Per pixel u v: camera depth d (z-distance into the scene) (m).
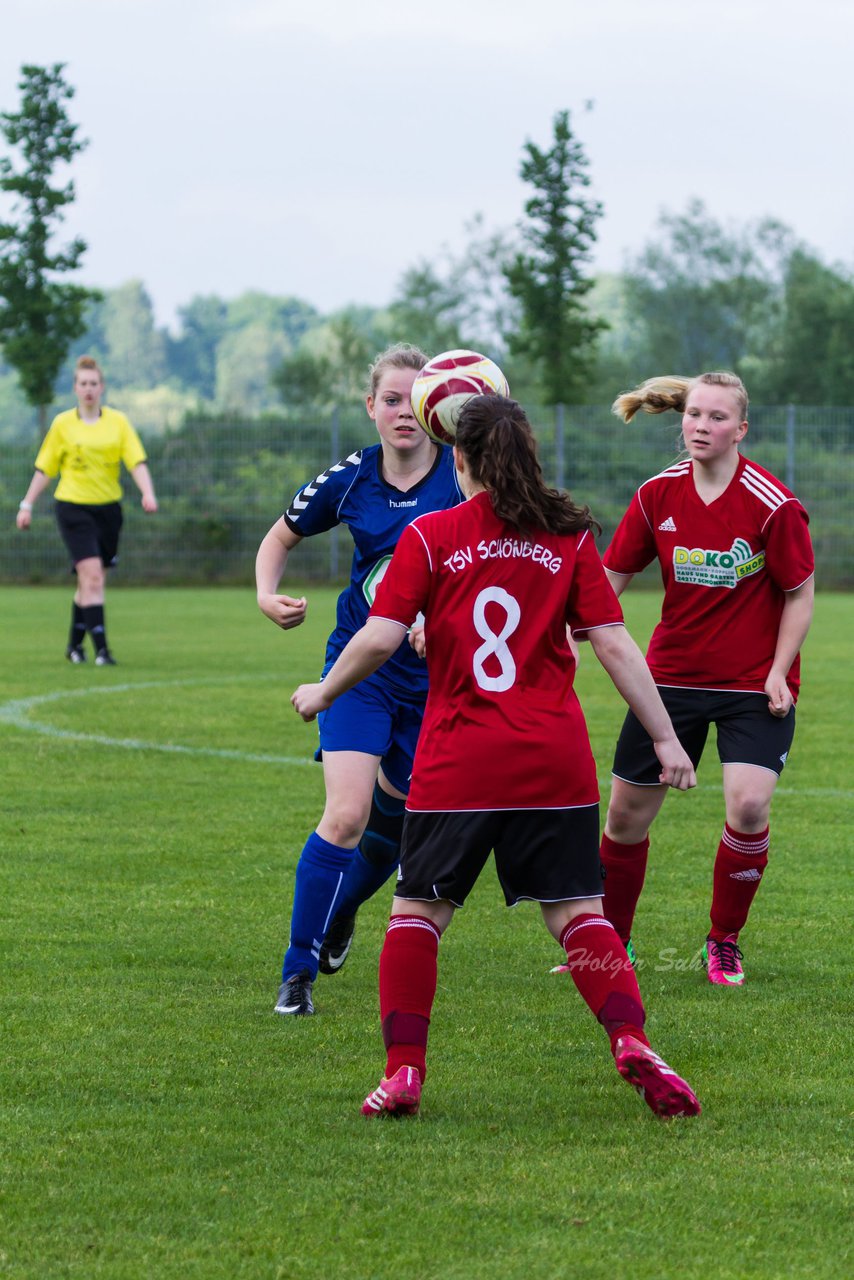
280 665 35.22
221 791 20.25
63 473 34.75
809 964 12.77
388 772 11.98
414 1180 8.02
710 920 13.59
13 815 18.55
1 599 56.66
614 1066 10.05
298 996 11.25
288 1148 8.48
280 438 66.44
